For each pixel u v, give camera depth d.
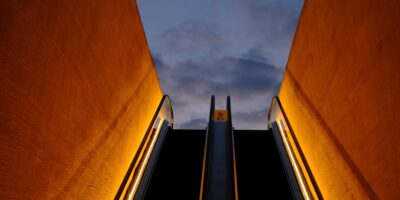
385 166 3.46
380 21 3.43
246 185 7.00
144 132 8.38
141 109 7.92
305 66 6.96
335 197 5.14
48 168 3.38
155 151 8.51
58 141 3.59
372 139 3.75
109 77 5.36
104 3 4.84
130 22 6.39
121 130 6.28
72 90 3.90
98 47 4.73
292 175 7.15
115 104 5.82
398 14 3.06
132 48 6.71
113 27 5.37
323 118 5.70
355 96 4.21
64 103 3.69
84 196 4.47
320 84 5.85
